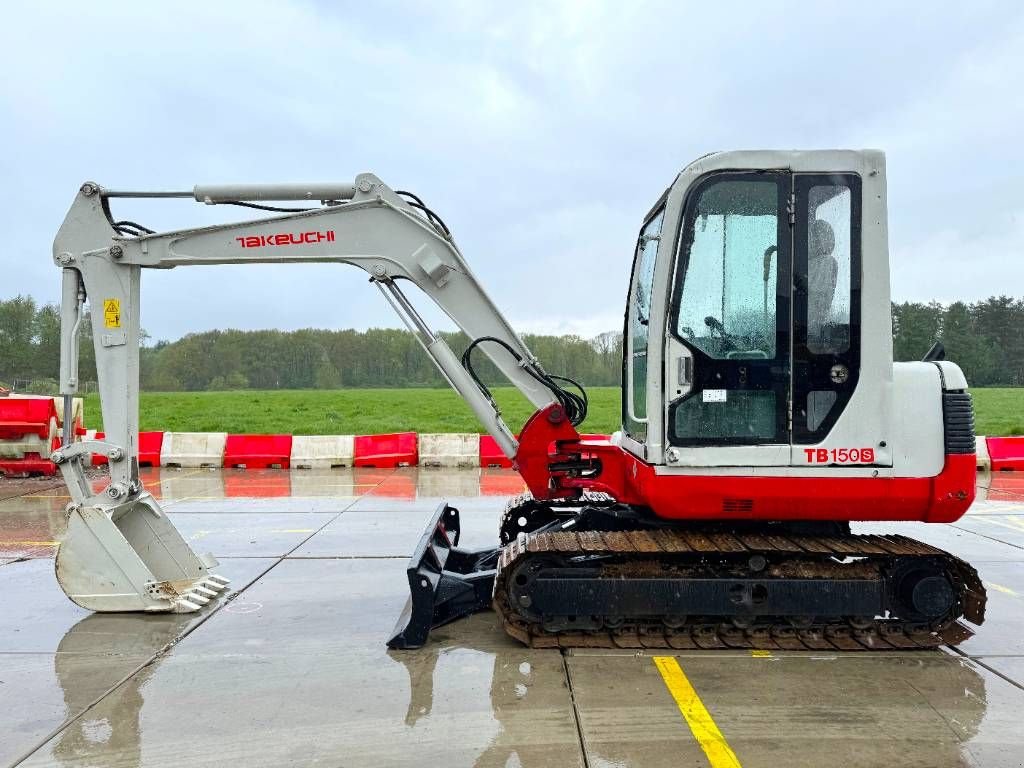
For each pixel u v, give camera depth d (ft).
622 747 11.14
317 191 17.49
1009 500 34.37
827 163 14.51
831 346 14.56
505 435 17.40
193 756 10.97
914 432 14.61
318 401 105.19
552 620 15.33
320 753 11.02
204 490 36.81
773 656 14.69
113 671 14.21
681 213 14.67
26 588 19.80
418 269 17.28
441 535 19.21
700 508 14.76
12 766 10.71
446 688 13.29
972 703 12.68
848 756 10.90
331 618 17.33
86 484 17.94
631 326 18.65
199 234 17.49
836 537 15.83
